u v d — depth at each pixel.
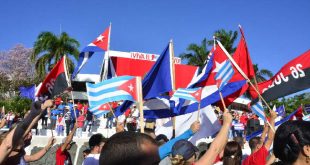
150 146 1.76
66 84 7.09
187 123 7.11
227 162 4.28
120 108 8.11
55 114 19.58
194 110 6.92
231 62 5.98
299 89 6.05
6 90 46.88
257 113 6.50
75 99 42.75
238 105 26.97
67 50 44.81
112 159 1.72
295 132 2.40
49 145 6.21
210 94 6.90
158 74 7.25
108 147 1.76
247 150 7.88
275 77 6.38
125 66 17.97
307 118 7.96
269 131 4.75
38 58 44.91
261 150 4.30
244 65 6.80
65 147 6.50
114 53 25.72
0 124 10.34
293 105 33.53
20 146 3.74
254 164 4.27
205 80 7.06
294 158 2.40
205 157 2.78
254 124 16.44
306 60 6.09
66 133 18.84
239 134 18.12
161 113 7.62
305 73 6.06
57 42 44.38
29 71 49.38
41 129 18.86
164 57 7.22
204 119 6.69
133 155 1.71
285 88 6.20
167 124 7.52
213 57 7.04
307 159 2.37
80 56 10.42
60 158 6.46
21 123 2.36
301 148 2.37
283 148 2.45
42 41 44.38
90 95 6.43
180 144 3.26
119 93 6.31
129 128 12.39
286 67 6.27
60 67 7.10
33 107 2.38
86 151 5.90
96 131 20.45
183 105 7.07
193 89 5.93
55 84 7.09
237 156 4.30
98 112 6.93
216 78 6.09
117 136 1.79
